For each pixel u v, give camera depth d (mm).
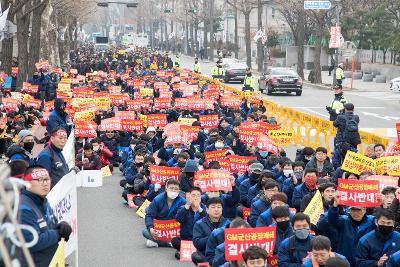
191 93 35281
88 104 25156
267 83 48906
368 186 9453
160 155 17906
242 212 12742
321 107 40500
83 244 13375
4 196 3561
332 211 9617
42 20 52344
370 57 69688
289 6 60031
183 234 11789
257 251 7336
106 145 22578
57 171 10594
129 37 135875
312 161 14742
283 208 9508
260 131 17719
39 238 7035
